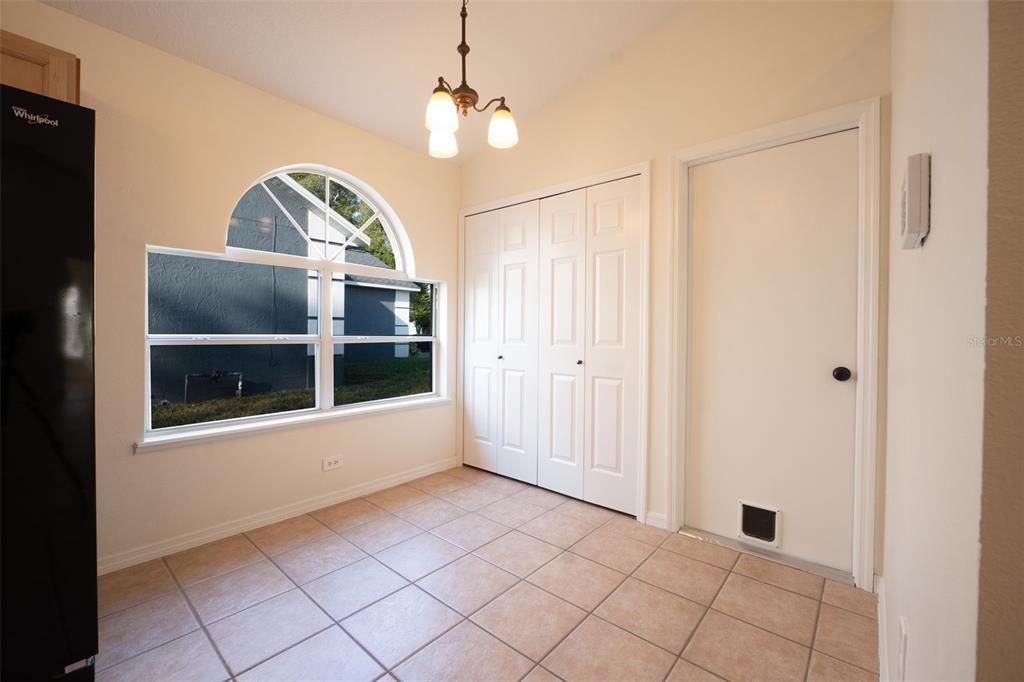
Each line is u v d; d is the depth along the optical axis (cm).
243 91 237
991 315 38
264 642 155
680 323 239
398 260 327
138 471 205
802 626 163
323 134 271
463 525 249
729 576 197
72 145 136
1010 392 37
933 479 61
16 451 126
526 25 231
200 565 204
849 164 195
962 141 47
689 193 242
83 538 138
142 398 206
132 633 158
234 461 236
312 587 188
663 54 243
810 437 206
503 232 326
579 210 283
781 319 213
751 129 214
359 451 292
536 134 304
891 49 180
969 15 44
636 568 204
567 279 290
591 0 222
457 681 139
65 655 134
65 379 134
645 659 148
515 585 190
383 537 233
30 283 128
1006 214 38
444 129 162
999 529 38
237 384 252
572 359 288
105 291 196
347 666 145
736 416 227
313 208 284
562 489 294
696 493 241
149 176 206
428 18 217
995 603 38
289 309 273
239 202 252
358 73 244
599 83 270
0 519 124
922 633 66
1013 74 37
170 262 230
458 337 359
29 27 176
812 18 198
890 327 161
